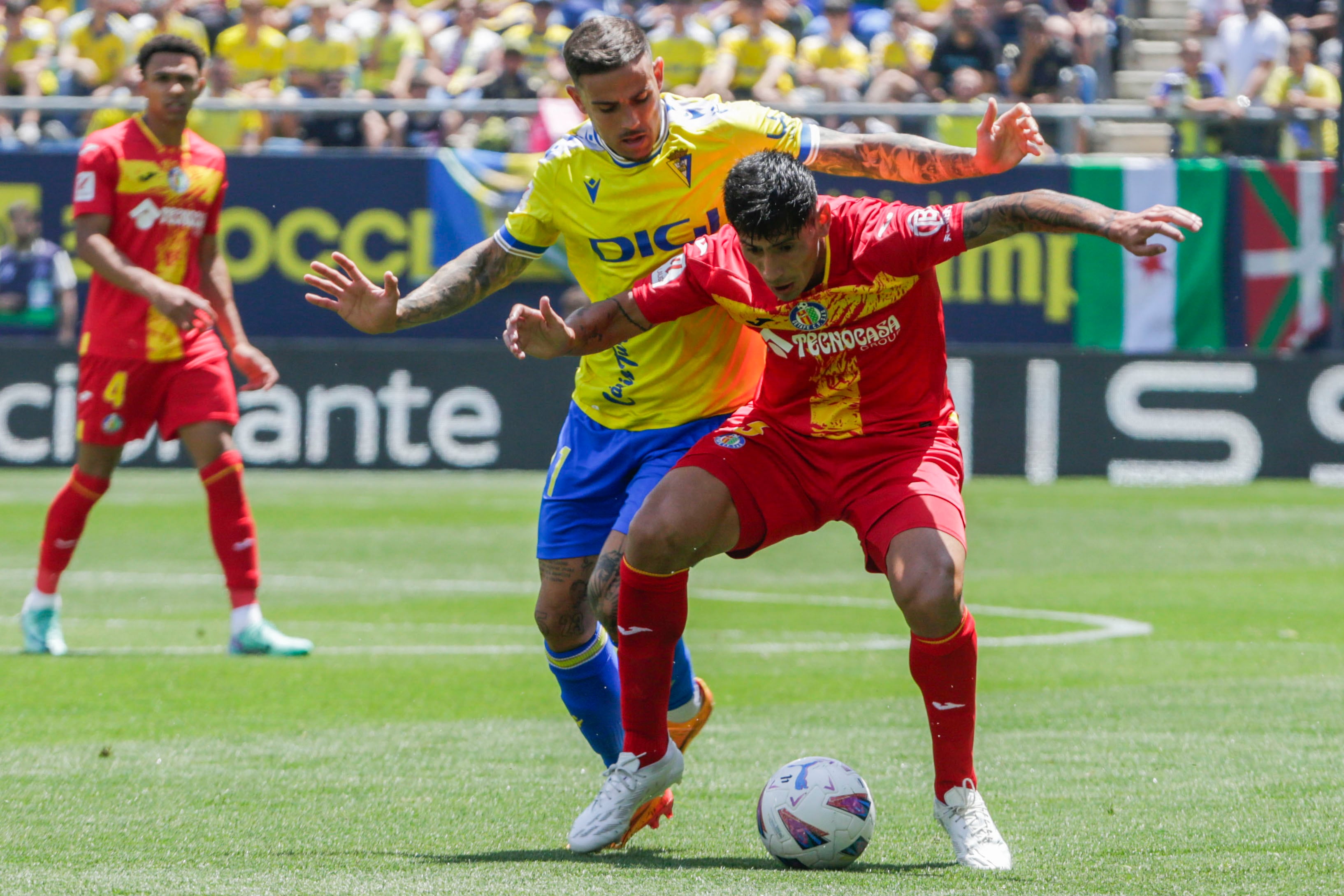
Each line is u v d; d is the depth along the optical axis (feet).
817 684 76.64
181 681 75.31
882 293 45.55
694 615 100.68
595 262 51.85
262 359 84.17
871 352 46.65
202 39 200.13
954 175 49.98
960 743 44.55
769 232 42.73
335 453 170.71
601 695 51.80
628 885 40.06
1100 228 41.98
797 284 44.75
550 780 55.72
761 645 88.63
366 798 52.42
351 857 44.01
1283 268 172.24
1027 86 188.14
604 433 52.31
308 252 172.24
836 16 192.85
